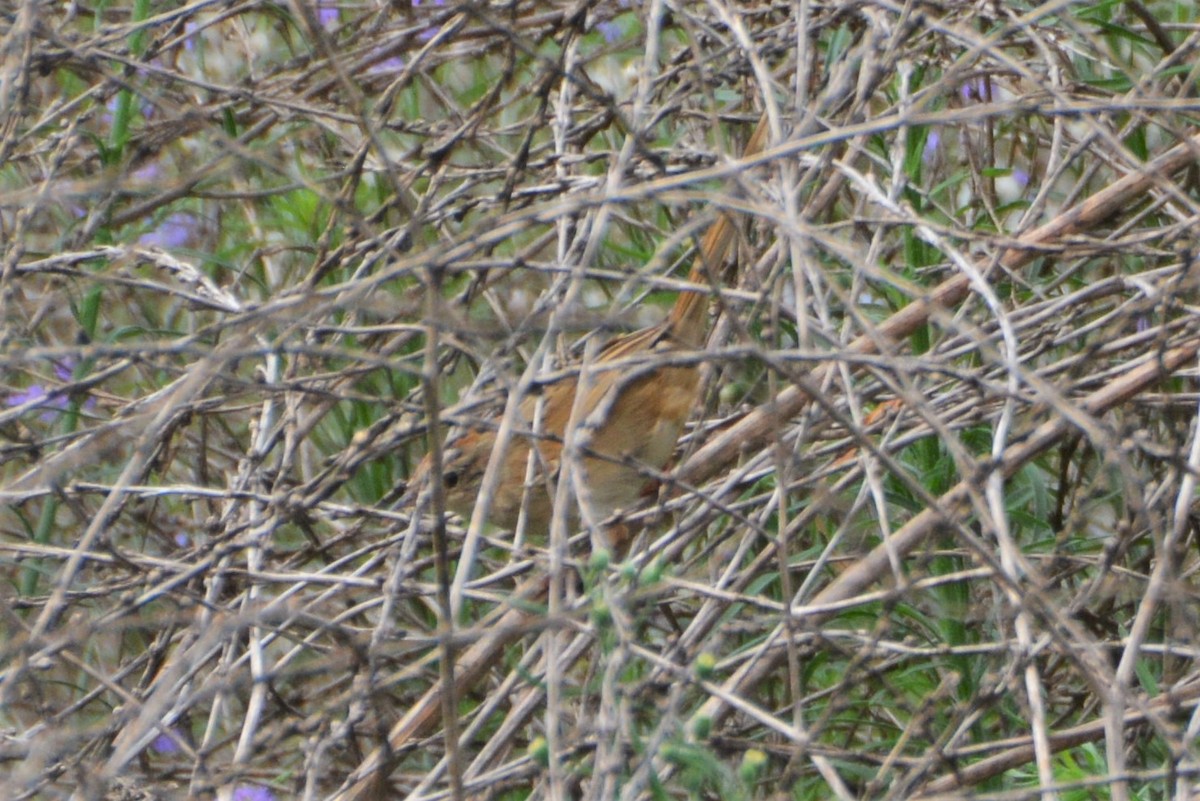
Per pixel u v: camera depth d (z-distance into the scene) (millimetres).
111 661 9273
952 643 7793
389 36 10586
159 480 9703
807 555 8312
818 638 6754
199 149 11516
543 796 6316
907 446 7816
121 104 9422
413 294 8891
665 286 6934
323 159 11617
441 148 9000
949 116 6527
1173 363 7305
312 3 10742
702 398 8570
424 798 6551
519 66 11211
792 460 6789
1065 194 10859
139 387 10688
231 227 11305
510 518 9547
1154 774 5477
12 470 10562
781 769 7578
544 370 7805
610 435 9250
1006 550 5871
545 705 7445
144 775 7527
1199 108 6648
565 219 8805
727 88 10250
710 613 7207
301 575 7535
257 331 7223
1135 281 7402
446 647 5465
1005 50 10188
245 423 11609
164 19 9312
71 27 11180
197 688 7879
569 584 7668
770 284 7402
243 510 8664
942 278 9453
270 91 10234
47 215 10352
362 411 9820
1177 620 6387
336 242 10492
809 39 8992
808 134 7719
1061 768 6988
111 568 9133
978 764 6680
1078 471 8828
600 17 10742
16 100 8602
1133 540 7859
